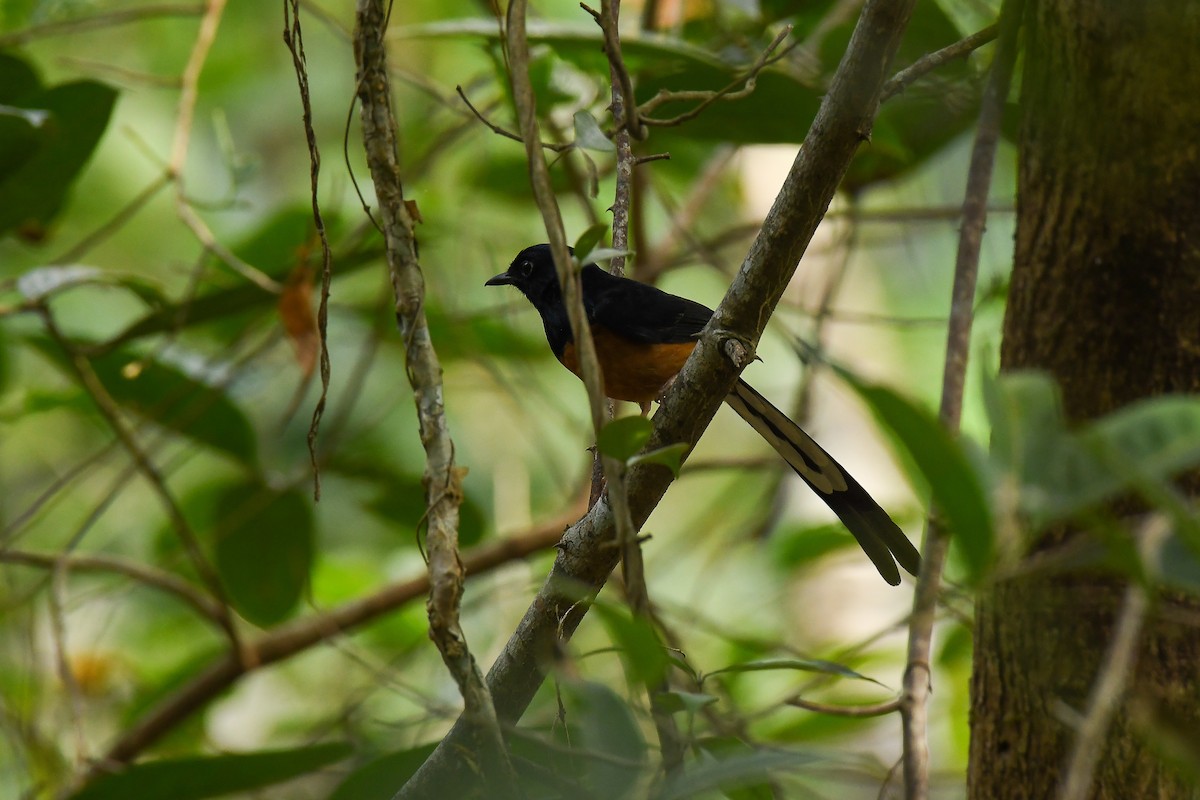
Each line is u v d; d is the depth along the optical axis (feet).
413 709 39.47
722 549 40.24
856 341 49.52
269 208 52.37
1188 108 18.02
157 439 36.73
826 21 32.96
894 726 33.94
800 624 43.47
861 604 43.73
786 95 27.89
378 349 44.06
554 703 30.94
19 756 31.96
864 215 35.53
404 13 53.57
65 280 29.55
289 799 27.84
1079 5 18.39
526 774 16.67
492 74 36.91
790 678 36.29
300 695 44.52
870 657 33.88
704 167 46.93
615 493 13.76
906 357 49.98
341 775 22.82
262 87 56.54
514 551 38.50
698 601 38.63
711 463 38.14
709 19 35.09
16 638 37.93
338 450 42.11
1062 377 19.20
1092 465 10.39
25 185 30.73
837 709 18.66
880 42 15.48
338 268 31.94
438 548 15.85
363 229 35.70
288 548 39.40
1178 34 17.76
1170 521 10.75
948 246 49.52
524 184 42.27
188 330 40.47
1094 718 11.27
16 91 29.71
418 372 16.99
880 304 50.08
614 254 14.52
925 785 18.06
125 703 40.86
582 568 18.81
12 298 46.09
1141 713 16.92
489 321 43.73
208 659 40.68
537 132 14.97
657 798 12.07
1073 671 18.17
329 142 55.93
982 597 17.97
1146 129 18.28
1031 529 10.71
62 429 50.96
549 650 14.49
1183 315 18.45
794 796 18.11
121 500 49.60
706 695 12.90
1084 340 19.03
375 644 42.52
